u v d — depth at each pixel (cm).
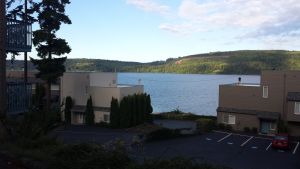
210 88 18162
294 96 4775
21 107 1814
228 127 5250
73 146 1086
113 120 5031
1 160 1039
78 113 5584
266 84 5047
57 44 4678
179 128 4816
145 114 5391
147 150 3528
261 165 3030
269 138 4600
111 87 5328
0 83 1532
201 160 1471
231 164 3002
